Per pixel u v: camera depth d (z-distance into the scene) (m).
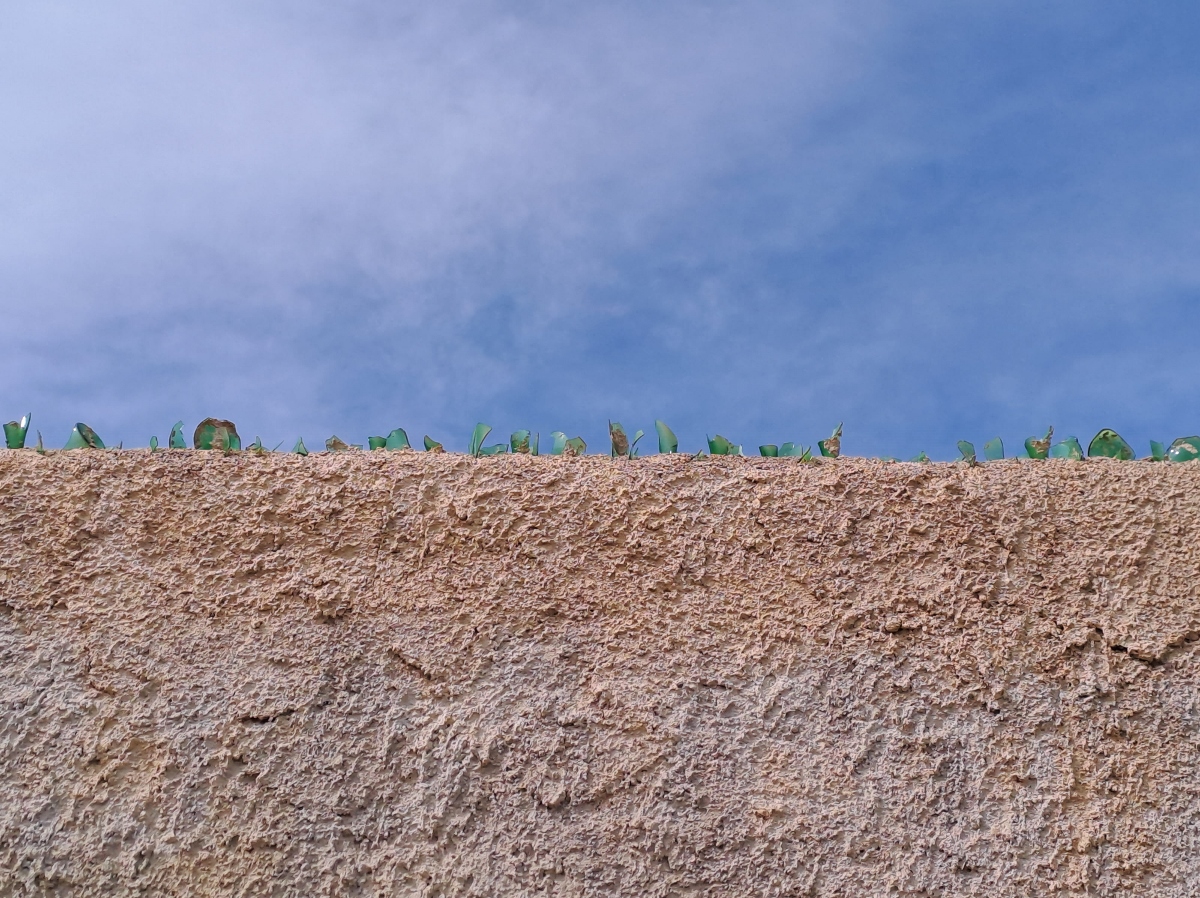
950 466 2.12
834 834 1.79
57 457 2.07
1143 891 1.76
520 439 2.27
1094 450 2.20
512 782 1.81
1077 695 1.89
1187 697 1.88
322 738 1.83
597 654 1.91
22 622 1.92
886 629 1.94
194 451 2.10
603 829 1.78
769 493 2.05
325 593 1.94
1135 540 1.99
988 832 1.79
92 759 1.82
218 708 1.85
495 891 1.73
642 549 1.99
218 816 1.78
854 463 2.12
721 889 1.75
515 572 1.97
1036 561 1.99
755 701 1.88
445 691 1.88
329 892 1.73
